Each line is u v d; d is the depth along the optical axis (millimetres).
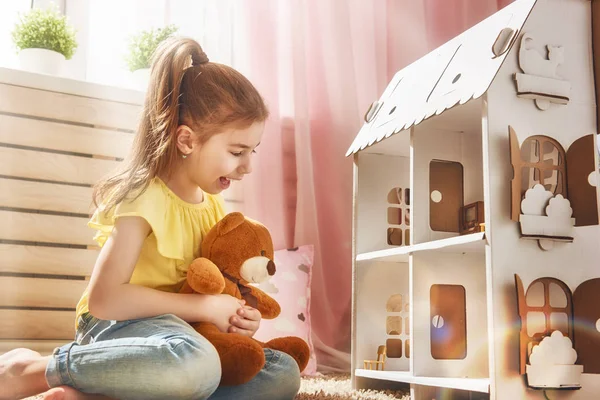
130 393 917
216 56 2092
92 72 2072
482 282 1339
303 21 2166
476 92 1120
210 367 917
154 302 992
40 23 1950
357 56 2260
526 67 1147
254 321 1065
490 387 1053
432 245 1232
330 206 2152
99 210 1073
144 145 1092
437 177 1377
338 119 2182
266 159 2078
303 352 1159
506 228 1094
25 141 1807
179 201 1114
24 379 1042
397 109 1466
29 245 1797
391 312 1551
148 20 2080
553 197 1126
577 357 1097
